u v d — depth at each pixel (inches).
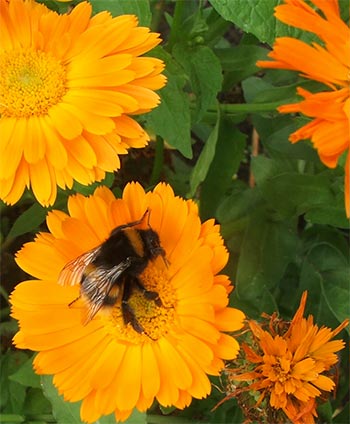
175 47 7.3
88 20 6.3
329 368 6.2
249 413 6.2
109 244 5.7
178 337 5.9
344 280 7.8
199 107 7.2
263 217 8.0
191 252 5.9
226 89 8.1
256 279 7.7
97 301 5.6
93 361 6.0
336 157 4.9
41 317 5.9
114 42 6.0
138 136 5.9
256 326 6.1
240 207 8.0
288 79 8.9
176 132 6.8
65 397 5.8
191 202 6.1
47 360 5.8
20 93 6.1
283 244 7.9
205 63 7.2
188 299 6.0
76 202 5.9
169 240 6.0
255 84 9.0
